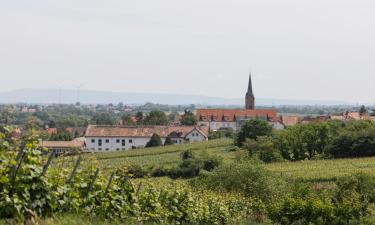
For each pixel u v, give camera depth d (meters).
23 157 10.77
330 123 104.00
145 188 18.58
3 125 10.47
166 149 102.19
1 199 10.44
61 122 181.38
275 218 34.84
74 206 12.55
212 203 29.27
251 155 93.75
